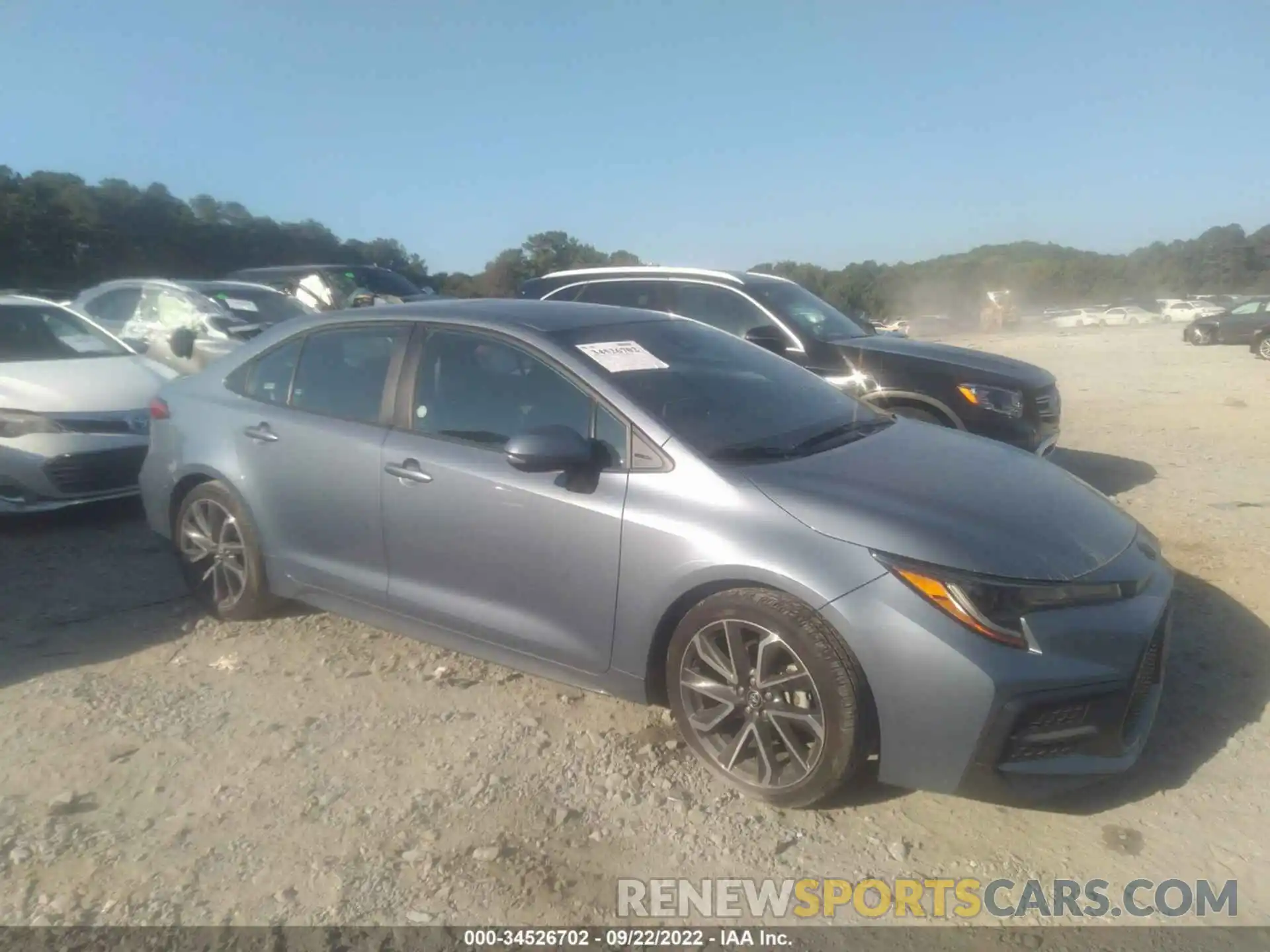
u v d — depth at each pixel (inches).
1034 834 138.7
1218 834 138.3
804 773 139.4
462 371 177.0
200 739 163.0
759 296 327.0
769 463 154.3
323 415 190.4
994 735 130.0
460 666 189.5
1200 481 328.8
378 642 200.2
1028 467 172.9
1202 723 166.2
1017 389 289.1
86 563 249.1
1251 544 254.5
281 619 211.2
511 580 164.4
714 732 149.5
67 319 322.7
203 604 213.0
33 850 134.3
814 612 137.0
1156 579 150.3
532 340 171.8
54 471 265.0
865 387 303.6
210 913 123.1
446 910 123.6
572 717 170.2
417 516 173.3
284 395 198.5
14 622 210.7
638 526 149.9
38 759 156.7
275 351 203.8
